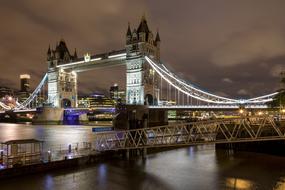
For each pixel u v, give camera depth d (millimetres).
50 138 119500
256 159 71875
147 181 53156
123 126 130000
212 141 60188
